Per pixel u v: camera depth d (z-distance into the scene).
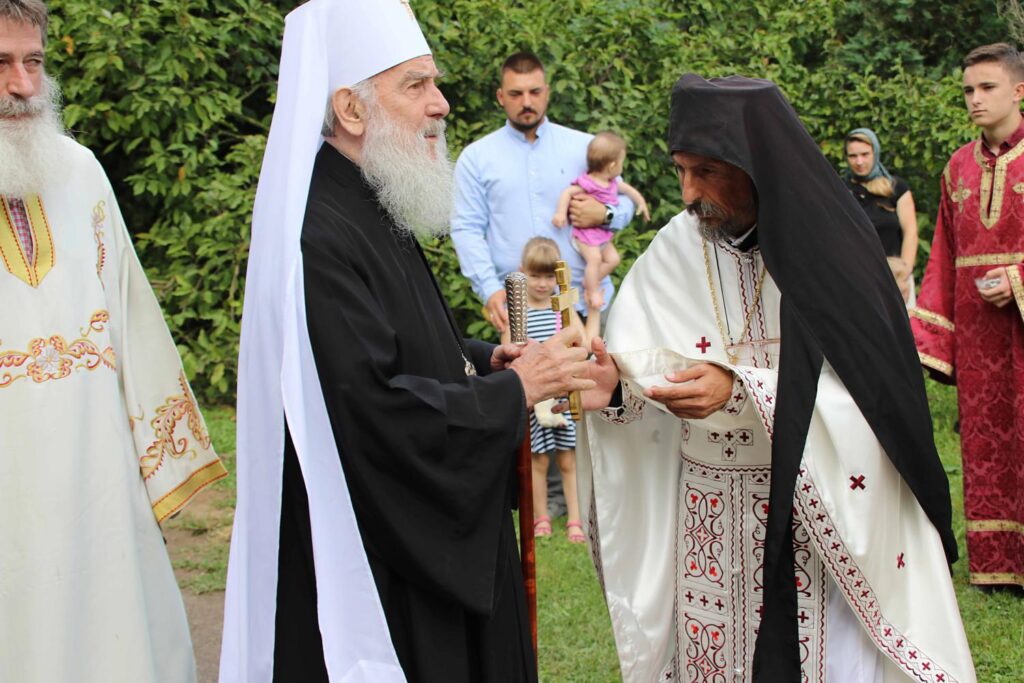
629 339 3.01
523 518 2.81
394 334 2.40
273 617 2.37
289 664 2.43
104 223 2.95
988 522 4.78
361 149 2.57
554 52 8.22
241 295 8.18
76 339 2.79
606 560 3.10
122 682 2.82
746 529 2.81
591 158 5.54
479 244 5.52
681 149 2.61
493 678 2.55
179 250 8.12
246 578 2.40
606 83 8.47
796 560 2.73
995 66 4.62
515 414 2.44
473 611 2.40
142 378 3.02
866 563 2.62
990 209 4.72
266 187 2.43
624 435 3.05
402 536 2.35
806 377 2.56
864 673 2.74
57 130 2.85
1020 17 10.45
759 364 2.85
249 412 2.38
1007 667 4.02
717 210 2.70
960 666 2.68
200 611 4.73
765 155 2.59
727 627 2.87
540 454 5.41
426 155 2.60
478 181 5.54
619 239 8.00
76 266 2.82
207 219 8.32
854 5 10.77
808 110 9.59
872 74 10.22
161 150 8.05
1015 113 4.69
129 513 2.88
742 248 2.84
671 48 8.88
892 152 9.63
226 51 8.48
